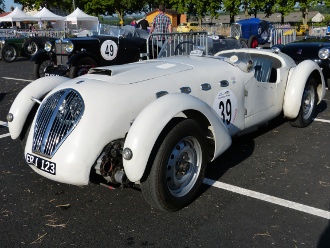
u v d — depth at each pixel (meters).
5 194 3.63
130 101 3.20
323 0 37.41
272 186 3.69
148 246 2.78
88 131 2.98
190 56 4.57
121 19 52.19
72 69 8.85
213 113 3.34
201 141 3.25
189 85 3.64
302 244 2.77
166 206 3.08
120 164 3.08
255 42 15.23
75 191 3.67
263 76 4.77
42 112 3.26
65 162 2.95
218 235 2.89
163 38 7.23
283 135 5.20
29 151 3.20
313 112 5.53
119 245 2.80
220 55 4.75
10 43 15.96
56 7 52.09
